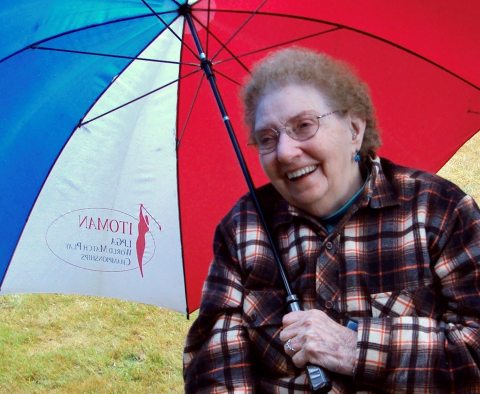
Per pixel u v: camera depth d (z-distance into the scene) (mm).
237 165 2707
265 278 1987
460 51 2447
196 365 2012
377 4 2410
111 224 2650
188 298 2736
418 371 1752
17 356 4398
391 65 2551
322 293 1894
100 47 2490
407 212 1879
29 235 2600
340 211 1947
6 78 2410
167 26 2482
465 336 1775
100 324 4754
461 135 2592
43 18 2334
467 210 1859
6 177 2518
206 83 2617
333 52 2570
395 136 2598
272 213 2082
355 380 1790
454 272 1828
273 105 1896
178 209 2674
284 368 1928
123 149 2611
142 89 2574
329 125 1884
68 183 2598
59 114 2521
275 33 2586
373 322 1795
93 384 4074
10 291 2633
